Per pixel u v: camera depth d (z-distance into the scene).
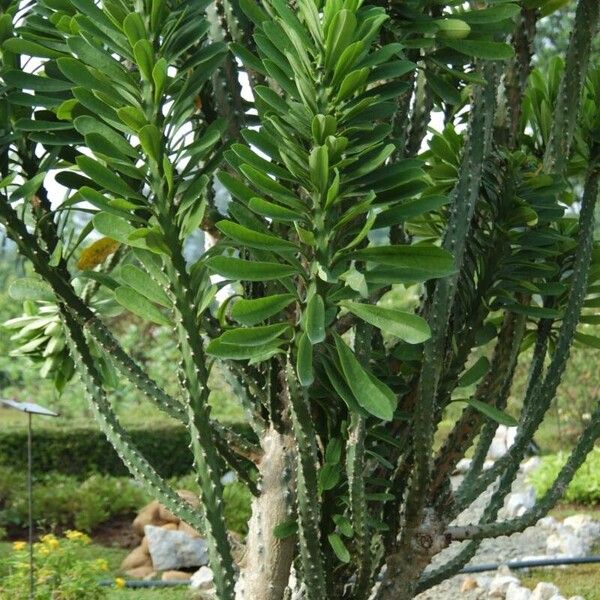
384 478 2.10
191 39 1.80
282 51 1.75
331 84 1.71
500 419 1.97
